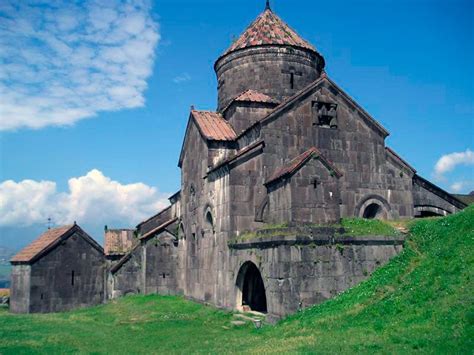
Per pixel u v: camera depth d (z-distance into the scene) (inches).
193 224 1081.4
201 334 687.7
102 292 1390.3
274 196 786.8
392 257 756.6
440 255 631.2
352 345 443.5
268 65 1084.5
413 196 1016.9
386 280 654.5
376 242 751.7
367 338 464.8
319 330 547.8
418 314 497.4
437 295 520.4
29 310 1267.2
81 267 1368.1
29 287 1277.1
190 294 1075.3
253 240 762.2
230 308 843.4
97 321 907.4
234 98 1030.4
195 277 1045.8
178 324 790.5
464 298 479.5
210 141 984.3
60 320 924.6
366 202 927.7
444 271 568.7
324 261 709.3
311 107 912.9
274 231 722.2
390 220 898.1
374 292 625.3
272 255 706.2
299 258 694.5
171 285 1252.5
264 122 877.2
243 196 861.2
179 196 1315.2
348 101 941.2
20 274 1327.5
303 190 745.0
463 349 385.4
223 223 887.1
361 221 804.0
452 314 460.1
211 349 548.4
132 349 604.1
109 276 1387.8
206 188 991.6
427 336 431.5
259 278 888.9
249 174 868.6
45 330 779.4
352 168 926.4
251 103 1024.2
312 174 754.2
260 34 1119.0
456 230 695.1
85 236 1386.6
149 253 1249.4
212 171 948.6
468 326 425.1
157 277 1246.9
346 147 927.7
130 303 1114.7
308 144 898.7
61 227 1446.9
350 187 919.7
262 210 865.5
